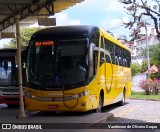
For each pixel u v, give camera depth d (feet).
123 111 66.90
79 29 54.85
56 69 53.42
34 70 54.49
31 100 54.13
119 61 75.36
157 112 64.75
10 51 72.43
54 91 52.85
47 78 53.52
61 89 52.65
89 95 53.26
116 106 78.79
